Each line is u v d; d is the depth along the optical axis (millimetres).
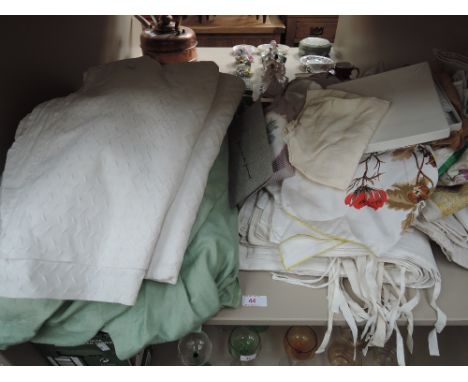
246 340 887
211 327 995
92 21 998
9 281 445
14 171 545
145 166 514
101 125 526
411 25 899
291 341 894
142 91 585
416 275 610
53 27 793
